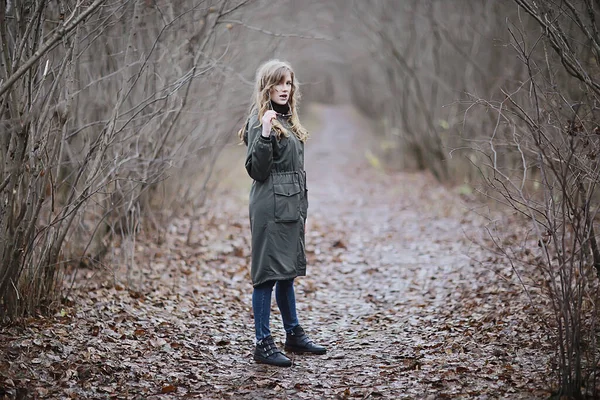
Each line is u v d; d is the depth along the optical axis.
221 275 6.85
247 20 8.32
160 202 8.27
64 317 4.64
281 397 3.64
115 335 4.44
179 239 8.05
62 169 6.97
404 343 4.61
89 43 4.71
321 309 5.82
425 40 16.70
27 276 4.54
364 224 10.46
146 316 5.03
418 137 18.17
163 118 6.32
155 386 3.73
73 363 3.85
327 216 11.26
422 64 16.89
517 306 5.01
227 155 15.02
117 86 6.46
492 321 4.80
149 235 7.83
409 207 12.07
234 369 4.10
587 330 4.04
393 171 18.84
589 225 3.52
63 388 3.55
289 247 4.16
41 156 4.35
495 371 3.84
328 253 8.27
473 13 13.70
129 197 6.27
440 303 5.66
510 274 6.00
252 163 4.05
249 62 9.60
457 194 12.62
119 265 6.32
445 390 3.64
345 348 4.59
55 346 4.02
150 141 6.64
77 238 6.18
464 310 5.27
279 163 4.15
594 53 4.29
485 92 12.23
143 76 6.74
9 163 4.14
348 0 18.27
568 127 3.80
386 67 18.67
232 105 9.15
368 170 19.33
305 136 4.32
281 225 4.12
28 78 4.08
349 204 12.86
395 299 6.04
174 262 7.03
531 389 3.50
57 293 4.90
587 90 4.40
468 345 4.36
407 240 8.94
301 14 13.77
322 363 4.25
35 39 4.15
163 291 5.90
